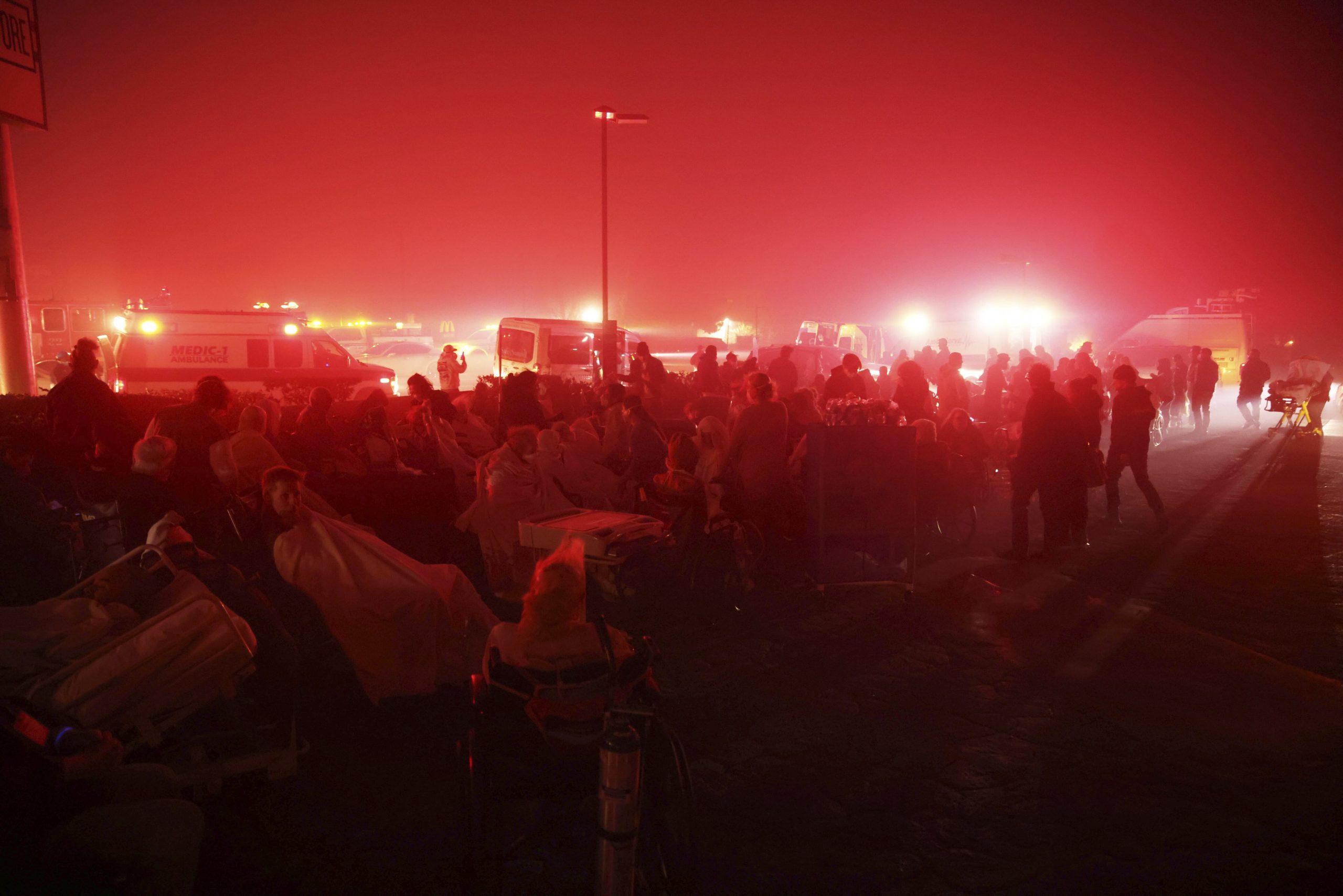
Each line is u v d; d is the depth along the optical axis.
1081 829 3.38
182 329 15.46
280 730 3.53
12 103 12.07
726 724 4.31
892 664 5.13
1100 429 8.34
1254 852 3.21
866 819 3.46
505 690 2.65
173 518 3.87
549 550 5.68
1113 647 5.39
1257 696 4.65
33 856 2.36
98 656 2.97
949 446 8.22
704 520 6.09
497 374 19.91
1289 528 9.05
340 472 6.92
